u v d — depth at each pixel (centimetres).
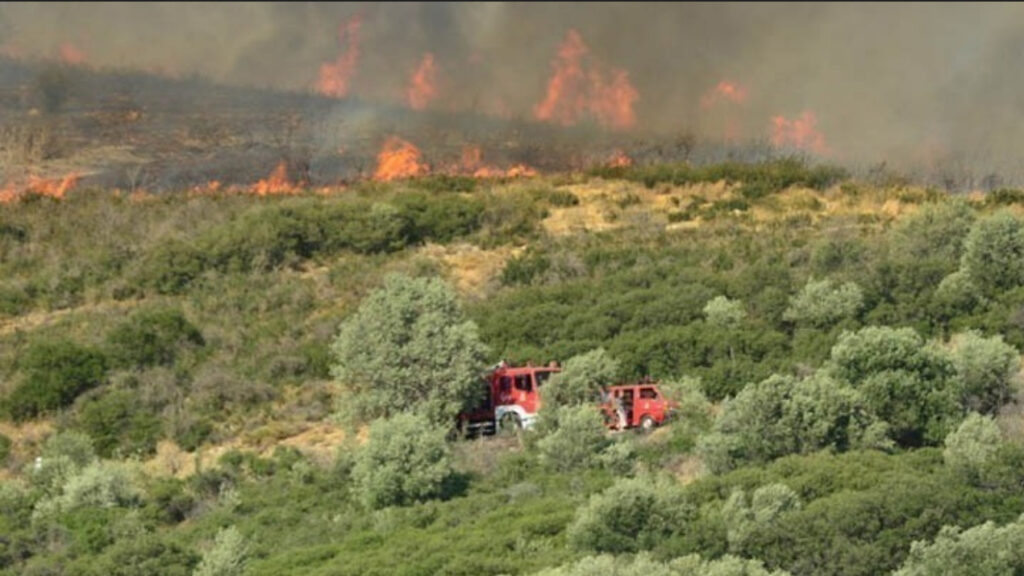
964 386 13250
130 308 16925
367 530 11925
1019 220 16188
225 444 14225
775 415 12556
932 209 17025
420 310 14462
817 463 11806
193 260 17700
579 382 13750
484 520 11725
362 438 14075
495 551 11056
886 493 11069
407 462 12494
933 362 13038
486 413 14112
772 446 12438
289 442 14150
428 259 17938
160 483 13200
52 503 12712
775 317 15438
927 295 15375
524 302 16312
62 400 14950
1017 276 15500
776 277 16162
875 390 12825
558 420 13288
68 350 15338
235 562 11331
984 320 14950
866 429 12550
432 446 12575
